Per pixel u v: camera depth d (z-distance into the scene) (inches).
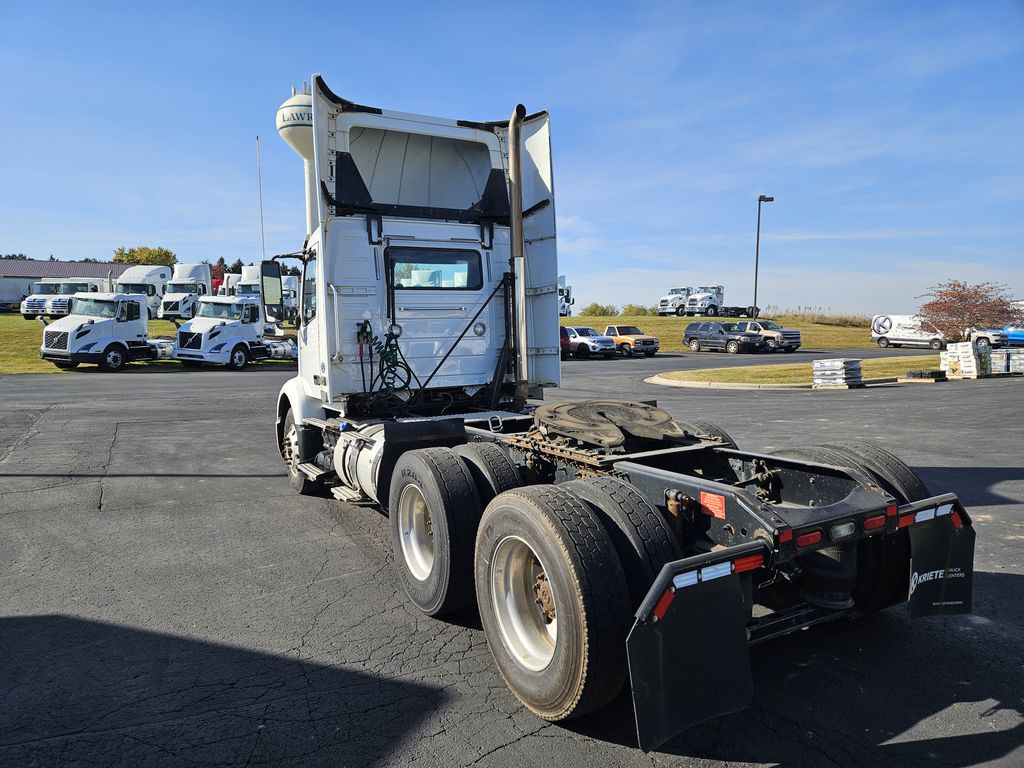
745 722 124.1
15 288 2773.1
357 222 240.7
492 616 138.2
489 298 265.6
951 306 1326.3
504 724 125.1
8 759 115.0
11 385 810.2
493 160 267.6
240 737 121.1
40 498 290.8
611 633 114.1
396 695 135.4
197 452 398.3
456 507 160.9
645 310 2962.6
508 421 235.1
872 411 526.9
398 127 248.2
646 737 102.3
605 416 179.9
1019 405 543.8
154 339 1220.5
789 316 2623.0
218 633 162.9
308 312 275.6
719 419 490.9
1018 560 200.1
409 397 254.4
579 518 121.4
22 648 155.0
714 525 127.4
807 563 145.5
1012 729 120.2
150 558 215.3
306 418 286.2
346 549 224.4
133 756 115.6
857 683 136.7
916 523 133.3
